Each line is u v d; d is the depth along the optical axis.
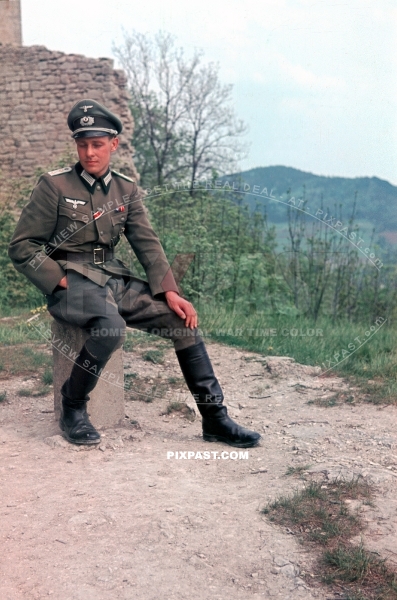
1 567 2.69
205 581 2.57
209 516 3.04
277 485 3.39
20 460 3.74
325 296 8.59
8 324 7.21
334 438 4.13
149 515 3.04
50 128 18.77
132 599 2.46
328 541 2.81
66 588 2.53
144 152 19.16
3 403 4.79
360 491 3.27
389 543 2.79
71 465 3.67
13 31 19.72
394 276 9.14
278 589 2.52
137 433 4.13
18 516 3.09
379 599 2.43
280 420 4.56
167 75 18.22
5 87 18.86
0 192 14.61
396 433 4.22
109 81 18.25
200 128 17.00
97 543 2.83
